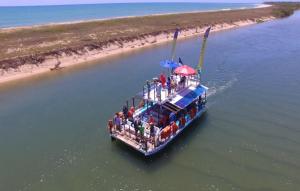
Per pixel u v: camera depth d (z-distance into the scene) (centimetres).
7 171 2484
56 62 5512
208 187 2284
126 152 2702
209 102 3666
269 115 3291
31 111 3575
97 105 3659
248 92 3919
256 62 5291
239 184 2303
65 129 3102
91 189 2277
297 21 11512
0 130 3134
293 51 6022
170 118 2856
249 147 2739
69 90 4241
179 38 8156
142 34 7625
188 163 2553
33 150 2758
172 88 3103
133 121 2789
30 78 4900
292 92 3862
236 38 7838
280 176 2369
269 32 8669
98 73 5022
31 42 6319
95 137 2939
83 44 6250
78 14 19412
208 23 9944
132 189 2270
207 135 2953
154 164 2545
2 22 13350
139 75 4806
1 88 4472
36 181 2369
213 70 4922
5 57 5191
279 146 2736
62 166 2533
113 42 6769
